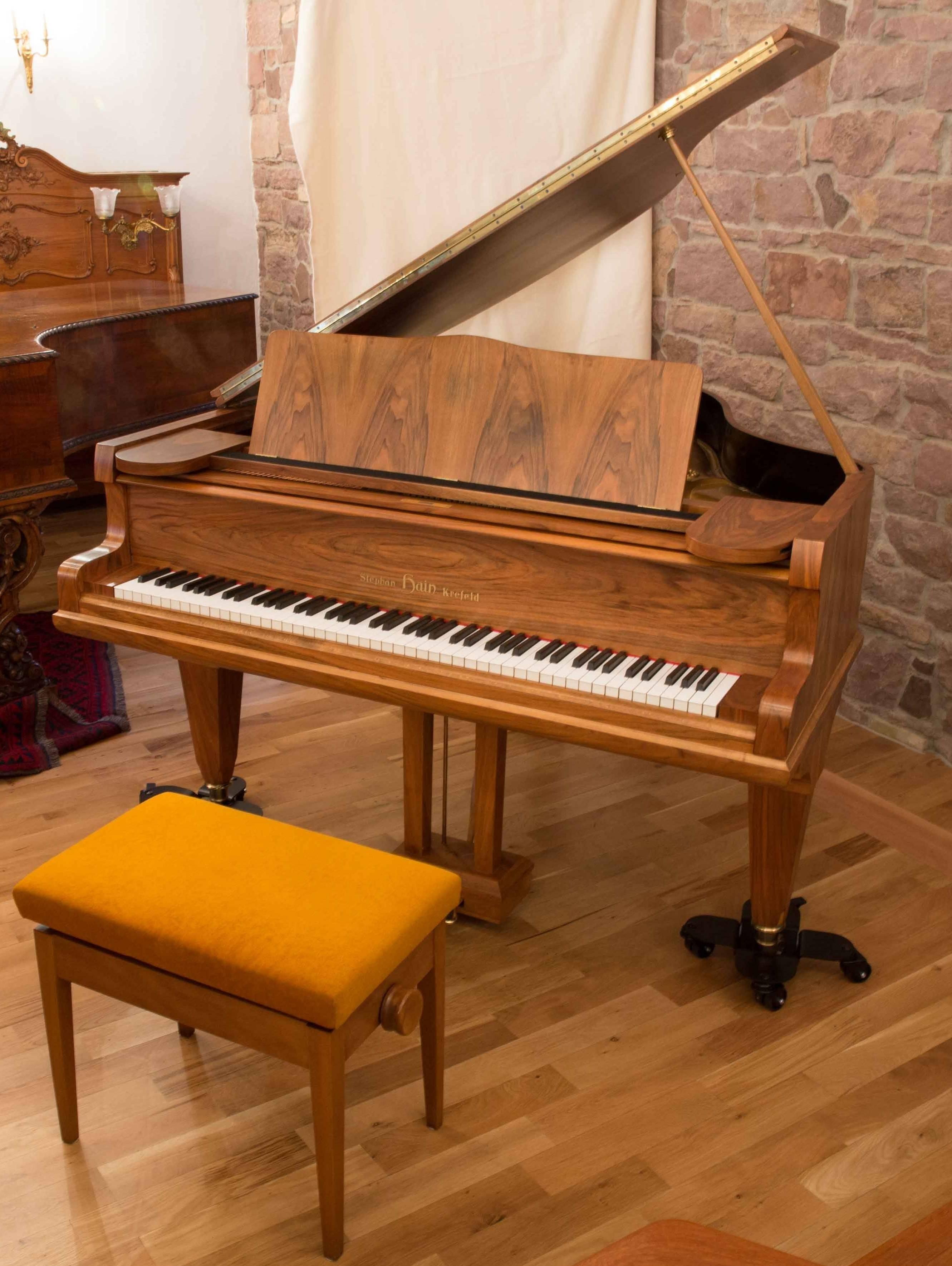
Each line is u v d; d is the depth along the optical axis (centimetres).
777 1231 193
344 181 429
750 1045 238
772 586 213
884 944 271
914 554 353
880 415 353
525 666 221
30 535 353
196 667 292
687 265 403
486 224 250
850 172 343
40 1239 190
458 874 272
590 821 321
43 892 189
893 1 321
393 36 407
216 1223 194
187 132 578
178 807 211
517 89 401
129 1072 228
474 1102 221
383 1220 194
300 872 192
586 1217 196
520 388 246
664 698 211
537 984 255
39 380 339
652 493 232
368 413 260
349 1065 230
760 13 358
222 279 610
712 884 293
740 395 395
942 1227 133
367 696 236
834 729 379
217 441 278
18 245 520
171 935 179
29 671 368
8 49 522
